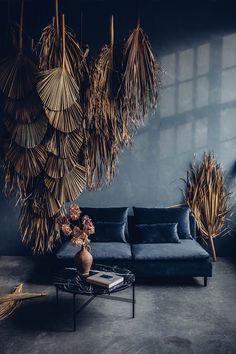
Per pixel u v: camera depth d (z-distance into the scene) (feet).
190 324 11.62
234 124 18.04
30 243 18.38
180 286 14.70
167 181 18.30
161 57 17.88
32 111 12.60
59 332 11.18
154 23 17.76
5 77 12.58
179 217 16.79
